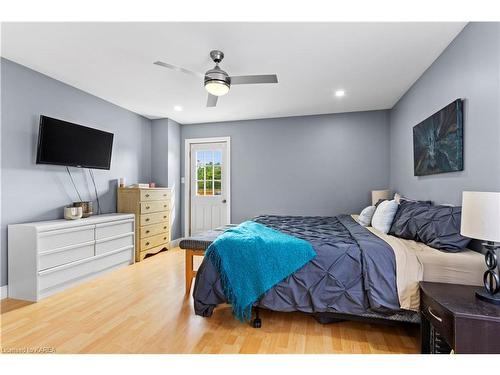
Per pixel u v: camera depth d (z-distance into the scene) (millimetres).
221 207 4945
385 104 3883
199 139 5035
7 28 2025
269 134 4676
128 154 4258
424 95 2766
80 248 2914
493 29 1664
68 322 2066
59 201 3135
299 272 1942
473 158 1888
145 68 2740
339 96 3537
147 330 1953
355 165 4277
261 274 1942
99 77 2975
